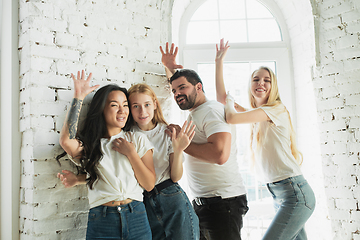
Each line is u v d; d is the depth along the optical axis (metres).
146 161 1.55
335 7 2.20
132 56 1.94
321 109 2.23
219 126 1.69
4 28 1.75
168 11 2.14
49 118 1.59
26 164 1.58
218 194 1.73
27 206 1.55
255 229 2.47
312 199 1.85
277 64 2.54
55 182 1.58
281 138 1.93
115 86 1.62
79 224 1.64
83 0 1.76
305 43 2.39
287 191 1.85
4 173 1.70
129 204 1.43
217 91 2.18
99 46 1.80
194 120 1.80
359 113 2.06
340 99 2.14
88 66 1.75
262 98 2.07
